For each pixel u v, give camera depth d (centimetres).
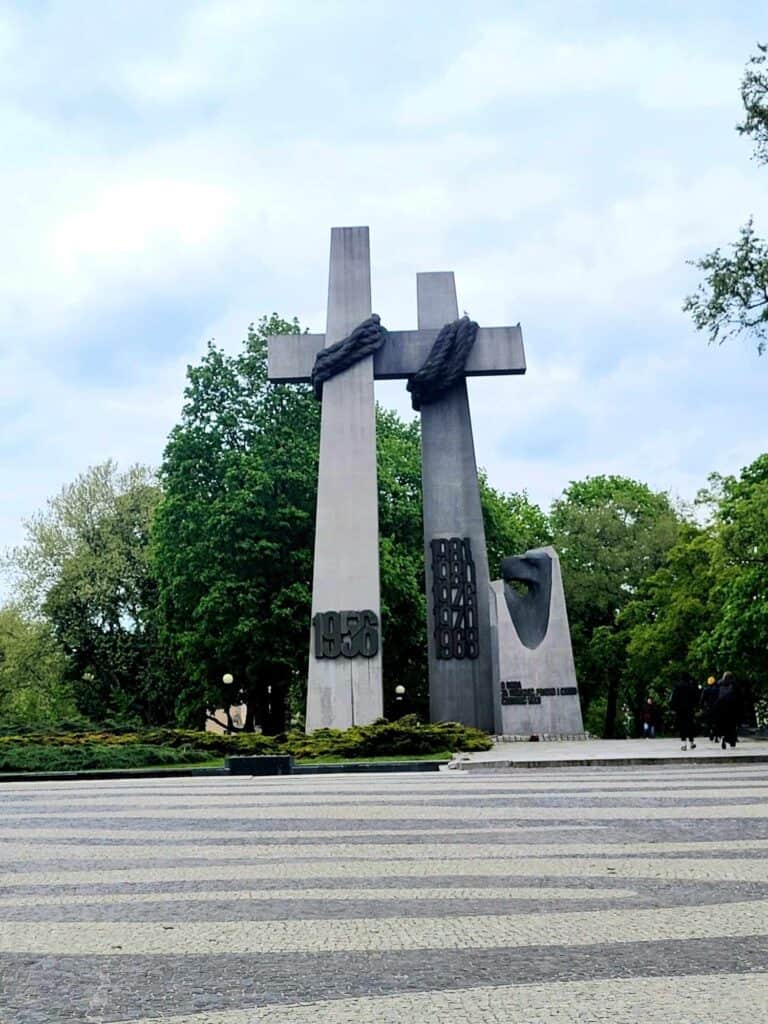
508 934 704
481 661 3484
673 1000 551
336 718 3288
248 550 3972
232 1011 552
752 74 2628
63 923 777
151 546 4681
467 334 3581
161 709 5203
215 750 2712
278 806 1480
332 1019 533
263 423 4244
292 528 4066
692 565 5012
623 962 628
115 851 1110
